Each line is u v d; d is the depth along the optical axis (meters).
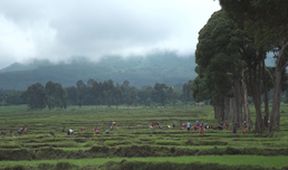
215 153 41.84
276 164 31.12
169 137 62.75
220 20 63.09
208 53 64.44
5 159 42.72
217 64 62.84
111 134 74.38
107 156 43.38
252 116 128.00
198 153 41.94
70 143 56.16
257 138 56.34
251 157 37.00
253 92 66.56
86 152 44.41
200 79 101.88
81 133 80.06
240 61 63.25
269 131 64.69
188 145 49.09
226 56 62.31
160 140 55.31
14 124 132.62
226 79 70.56
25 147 49.81
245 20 31.56
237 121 85.25
